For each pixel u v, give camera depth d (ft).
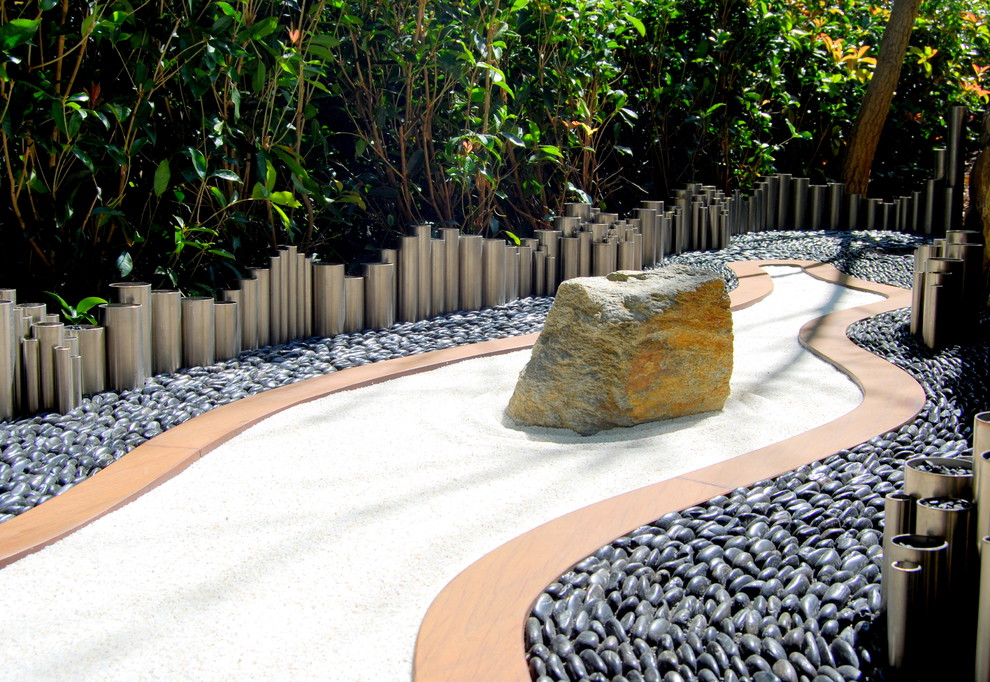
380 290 18.29
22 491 10.43
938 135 37.32
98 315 15.79
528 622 7.61
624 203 30.42
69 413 12.85
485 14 21.04
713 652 7.03
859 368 15.02
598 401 12.91
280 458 11.75
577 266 21.63
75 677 7.11
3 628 7.80
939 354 15.89
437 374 15.61
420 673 6.89
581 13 23.07
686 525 9.28
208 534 9.59
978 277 16.51
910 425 12.27
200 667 7.23
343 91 21.84
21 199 15.66
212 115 17.25
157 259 17.54
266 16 18.83
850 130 34.42
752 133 31.40
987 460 6.74
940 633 6.94
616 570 8.39
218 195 16.84
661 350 13.03
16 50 14.62
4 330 12.33
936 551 6.82
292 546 9.30
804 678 6.77
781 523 9.24
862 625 7.39
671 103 29.09
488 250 20.13
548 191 25.91
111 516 10.01
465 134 20.99
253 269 16.83
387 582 8.58
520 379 13.38
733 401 14.12
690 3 29.58
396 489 10.77
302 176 18.16
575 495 10.59
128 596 8.33
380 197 23.07
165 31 16.34
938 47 36.50
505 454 11.98
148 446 11.82
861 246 27.94
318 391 14.21
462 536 9.53
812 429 12.14
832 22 36.06
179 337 15.11
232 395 14.02
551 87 24.38
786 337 17.84
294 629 7.79
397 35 20.45
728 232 28.43
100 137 15.55
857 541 8.77
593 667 6.93
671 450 12.07
